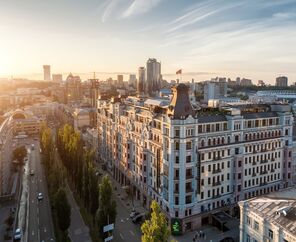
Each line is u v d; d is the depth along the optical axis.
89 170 103.88
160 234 62.03
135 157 121.81
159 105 113.12
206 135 95.62
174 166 92.25
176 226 92.69
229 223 95.06
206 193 97.88
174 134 91.12
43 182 149.12
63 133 172.00
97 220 84.38
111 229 82.38
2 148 129.50
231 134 101.12
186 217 93.50
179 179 91.94
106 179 86.06
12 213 113.62
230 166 102.62
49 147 150.50
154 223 63.44
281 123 114.62
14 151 183.25
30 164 182.50
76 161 127.88
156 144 101.88
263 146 110.06
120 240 90.69
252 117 107.25
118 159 143.75
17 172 165.75
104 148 169.25
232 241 86.88
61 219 87.00
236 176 102.88
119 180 143.25
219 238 90.12
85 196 107.31
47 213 113.94
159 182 101.19
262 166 110.44
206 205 98.06
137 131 119.56
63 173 132.25
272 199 69.12
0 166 125.19
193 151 93.00
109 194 85.19
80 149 140.25
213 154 98.06
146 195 112.25
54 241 92.69
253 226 65.31
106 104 167.75
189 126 91.19
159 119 101.19
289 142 117.62
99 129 179.75
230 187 103.44
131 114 127.19
